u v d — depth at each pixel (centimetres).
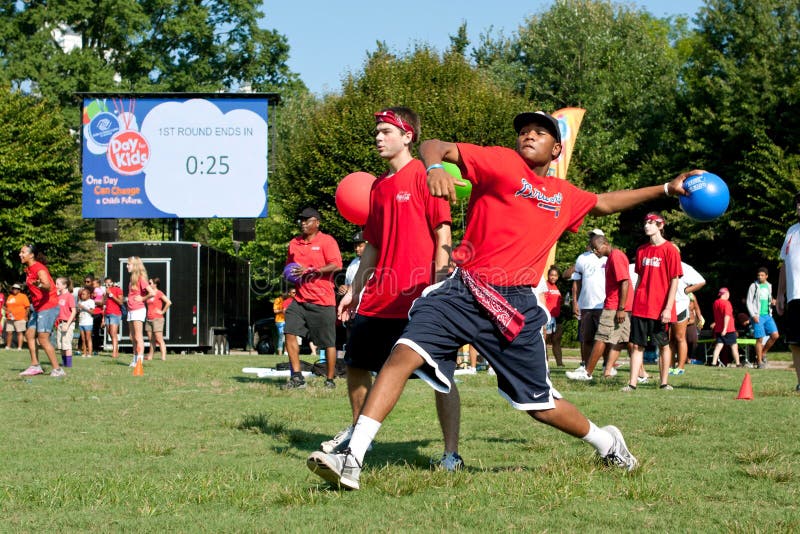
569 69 4181
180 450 578
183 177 2770
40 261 1308
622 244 3753
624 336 1220
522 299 446
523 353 446
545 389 455
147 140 2767
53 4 4156
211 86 4450
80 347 2525
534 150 448
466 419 728
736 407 797
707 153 3491
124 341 2480
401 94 3153
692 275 1471
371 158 2984
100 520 376
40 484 452
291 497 407
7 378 1254
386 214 526
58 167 3541
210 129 2769
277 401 880
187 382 1150
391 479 437
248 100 2766
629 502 405
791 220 3167
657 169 3703
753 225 3322
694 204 480
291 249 1034
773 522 364
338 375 1273
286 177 3259
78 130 4069
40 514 389
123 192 2770
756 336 1922
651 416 731
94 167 2767
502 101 3244
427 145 445
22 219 3441
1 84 3725
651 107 4119
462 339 439
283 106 4488
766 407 796
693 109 3481
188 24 4394
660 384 1045
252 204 2770
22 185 3428
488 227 447
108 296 2048
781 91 3328
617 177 3856
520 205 446
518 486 429
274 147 2786
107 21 4247
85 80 4153
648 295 1019
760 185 3291
